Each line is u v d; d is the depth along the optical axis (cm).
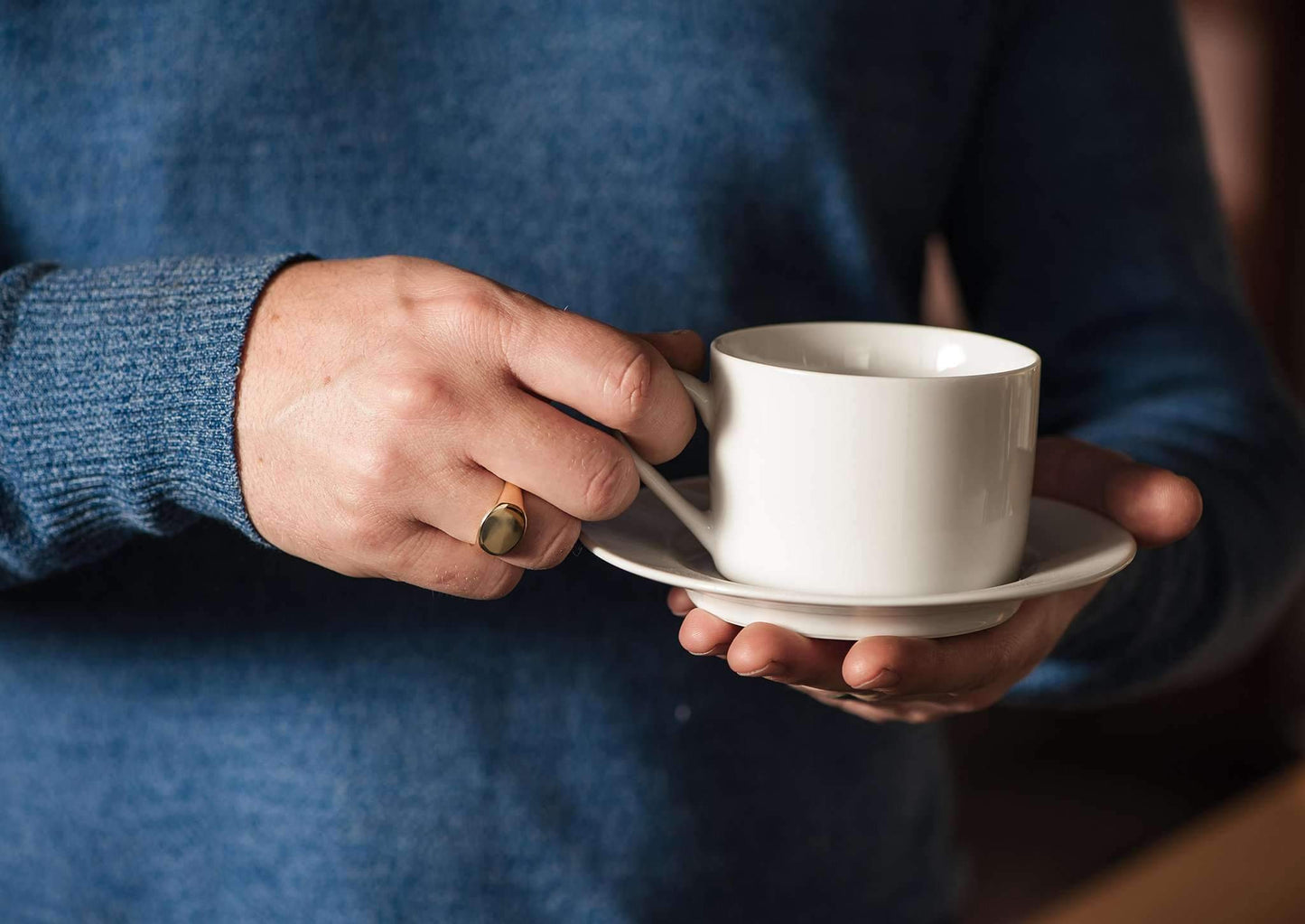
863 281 68
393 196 64
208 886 66
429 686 65
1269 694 198
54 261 64
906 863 74
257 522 54
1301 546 69
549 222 65
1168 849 148
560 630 65
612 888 67
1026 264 74
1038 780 190
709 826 68
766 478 54
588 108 64
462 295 52
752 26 65
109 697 65
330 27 63
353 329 52
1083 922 131
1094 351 72
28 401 55
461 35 64
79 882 67
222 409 53
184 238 64
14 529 57
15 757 67
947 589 54
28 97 64
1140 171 72
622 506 53
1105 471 60
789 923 70
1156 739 199
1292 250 184
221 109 63
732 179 66
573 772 66
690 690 67
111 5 63
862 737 71
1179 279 72
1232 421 68
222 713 65
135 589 65
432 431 51
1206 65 183
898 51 68
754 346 58
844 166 67
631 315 66
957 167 74
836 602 51
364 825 65
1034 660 57
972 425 54
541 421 52
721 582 53
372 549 53
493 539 52
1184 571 64
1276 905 133
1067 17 73
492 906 66
